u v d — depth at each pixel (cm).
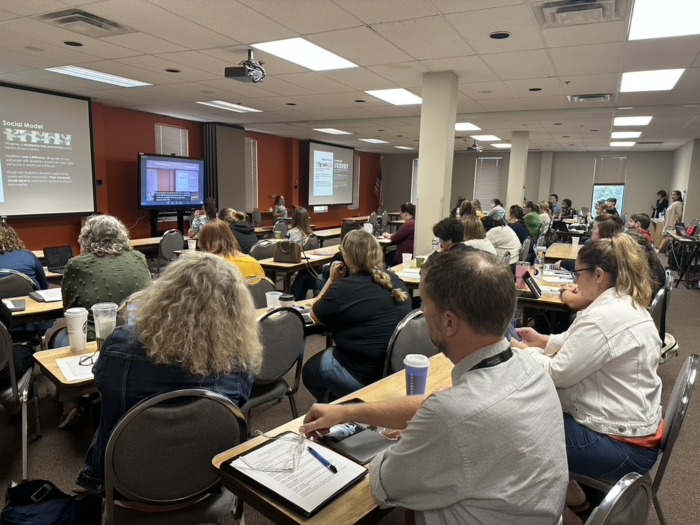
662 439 154
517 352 99
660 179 1369
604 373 159
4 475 224
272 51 458
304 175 1290
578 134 1022
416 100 705
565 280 388
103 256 245
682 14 341
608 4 325
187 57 485
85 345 205
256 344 145
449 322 94
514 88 593
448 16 354
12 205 662
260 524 196
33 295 291
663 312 283
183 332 126
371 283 231
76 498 142
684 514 209
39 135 678
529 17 352
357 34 400
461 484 83
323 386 237
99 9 356
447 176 544
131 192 859
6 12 364
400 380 173
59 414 281
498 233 502
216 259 141
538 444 86
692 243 698
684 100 647
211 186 998
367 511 102
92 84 632
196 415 128
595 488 159
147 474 129
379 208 1642
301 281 514
